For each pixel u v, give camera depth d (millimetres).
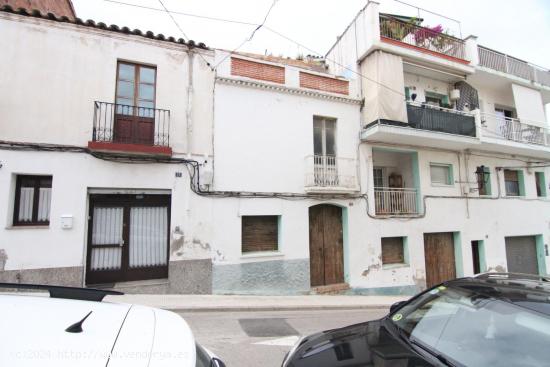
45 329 1455
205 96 8445
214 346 4543
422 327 2795
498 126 12492
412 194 11266
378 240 10289
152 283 7504
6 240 6395
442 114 10961
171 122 8000
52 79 7055
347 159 10023
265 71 9312
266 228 9062
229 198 8375
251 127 8883
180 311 6383
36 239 6594
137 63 7930
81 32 7391
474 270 12328
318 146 10008
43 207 6965
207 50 8609
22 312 1595
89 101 7312
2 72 6707
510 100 13977
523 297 2596
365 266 9984
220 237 8180
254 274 8484
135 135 7527
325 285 9586
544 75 14000
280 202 9016
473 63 11938
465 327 2582
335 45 12164
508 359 2191
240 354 4254
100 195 7531
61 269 6719
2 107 6629
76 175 7031
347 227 9945
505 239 13148
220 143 8469
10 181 6531
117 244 7613
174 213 7789
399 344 2619
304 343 3010
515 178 13984
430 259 11375
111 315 1770
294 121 9484
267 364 3945
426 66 11297
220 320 5941
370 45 10148
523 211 13461
